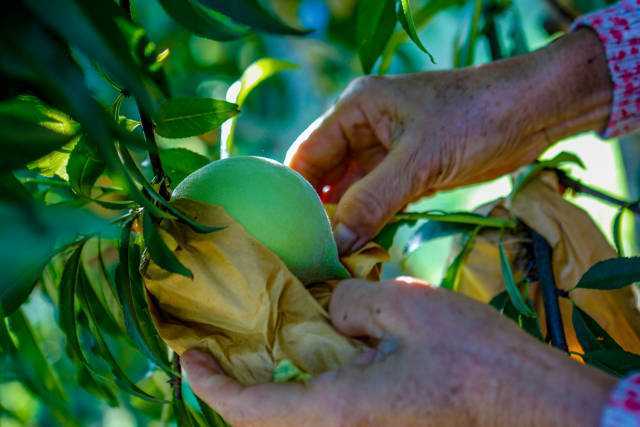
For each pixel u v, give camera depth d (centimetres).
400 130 136
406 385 84
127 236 92
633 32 138
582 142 345
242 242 92
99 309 114
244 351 92
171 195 98
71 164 87
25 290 90
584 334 120
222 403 88
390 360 85
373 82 139
